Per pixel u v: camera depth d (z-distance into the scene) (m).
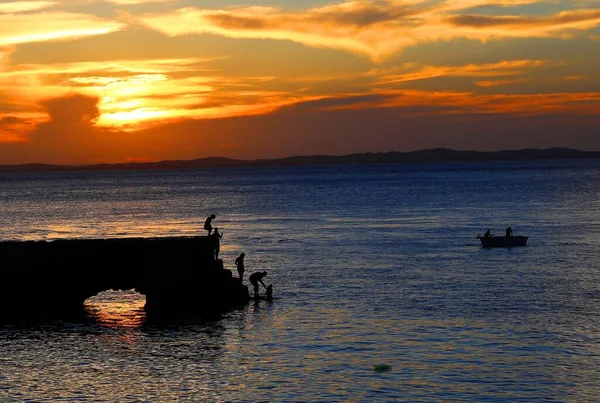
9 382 31.53
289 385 30.58
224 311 45.34
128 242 48.41
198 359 34.59
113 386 30.86
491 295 48.31
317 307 45.53
